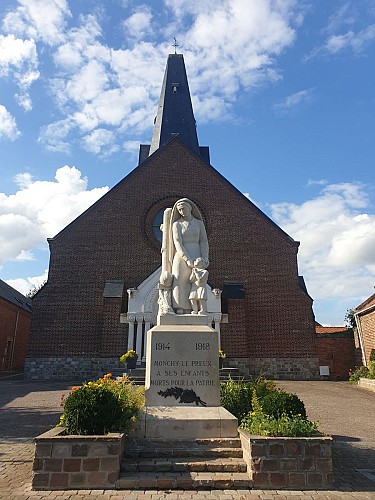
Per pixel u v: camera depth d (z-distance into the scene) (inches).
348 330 1256.8
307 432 274.1
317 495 245.8
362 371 884.0
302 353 982.4
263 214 1093.8
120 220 1088.8
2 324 1237.7
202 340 337.7
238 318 965.8
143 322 961.5
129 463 271.1
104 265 1048.8
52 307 1003.3
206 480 253.9
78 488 250.5
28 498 236.1
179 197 1115.3
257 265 1054.4
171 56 1577.3
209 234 1082.1
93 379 944.9
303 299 1016.9
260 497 240.4
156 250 1069.1
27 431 425.7
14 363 1343.5
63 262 1042.1
